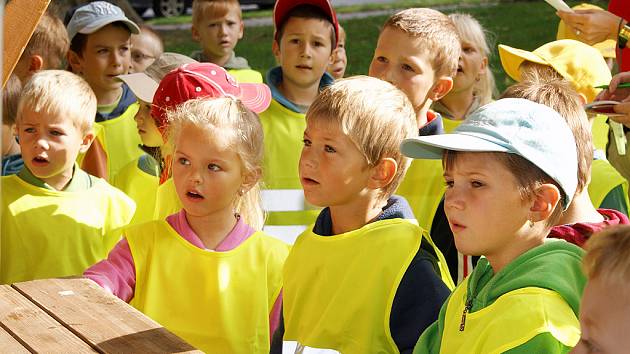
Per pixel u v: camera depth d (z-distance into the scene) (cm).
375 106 274
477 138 213
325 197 278
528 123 215
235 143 302
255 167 313
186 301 300
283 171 444
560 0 409
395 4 1398
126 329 220
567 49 398
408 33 371
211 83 365
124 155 504
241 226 313
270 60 1118
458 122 466
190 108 305
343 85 280
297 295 285
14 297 246
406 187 383
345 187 276
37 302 240
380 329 265
